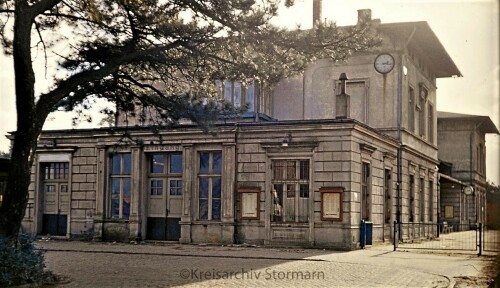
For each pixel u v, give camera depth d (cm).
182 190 2377
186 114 1498
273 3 1299
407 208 2853
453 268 1533
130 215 2442
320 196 2128
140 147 2445
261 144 2238
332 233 2098
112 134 2470
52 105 1253
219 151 2331
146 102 1519
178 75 1650
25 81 1175
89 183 2538
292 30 1328
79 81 1284
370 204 2330
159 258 1700
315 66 2914
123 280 1184
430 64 3444
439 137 4028
